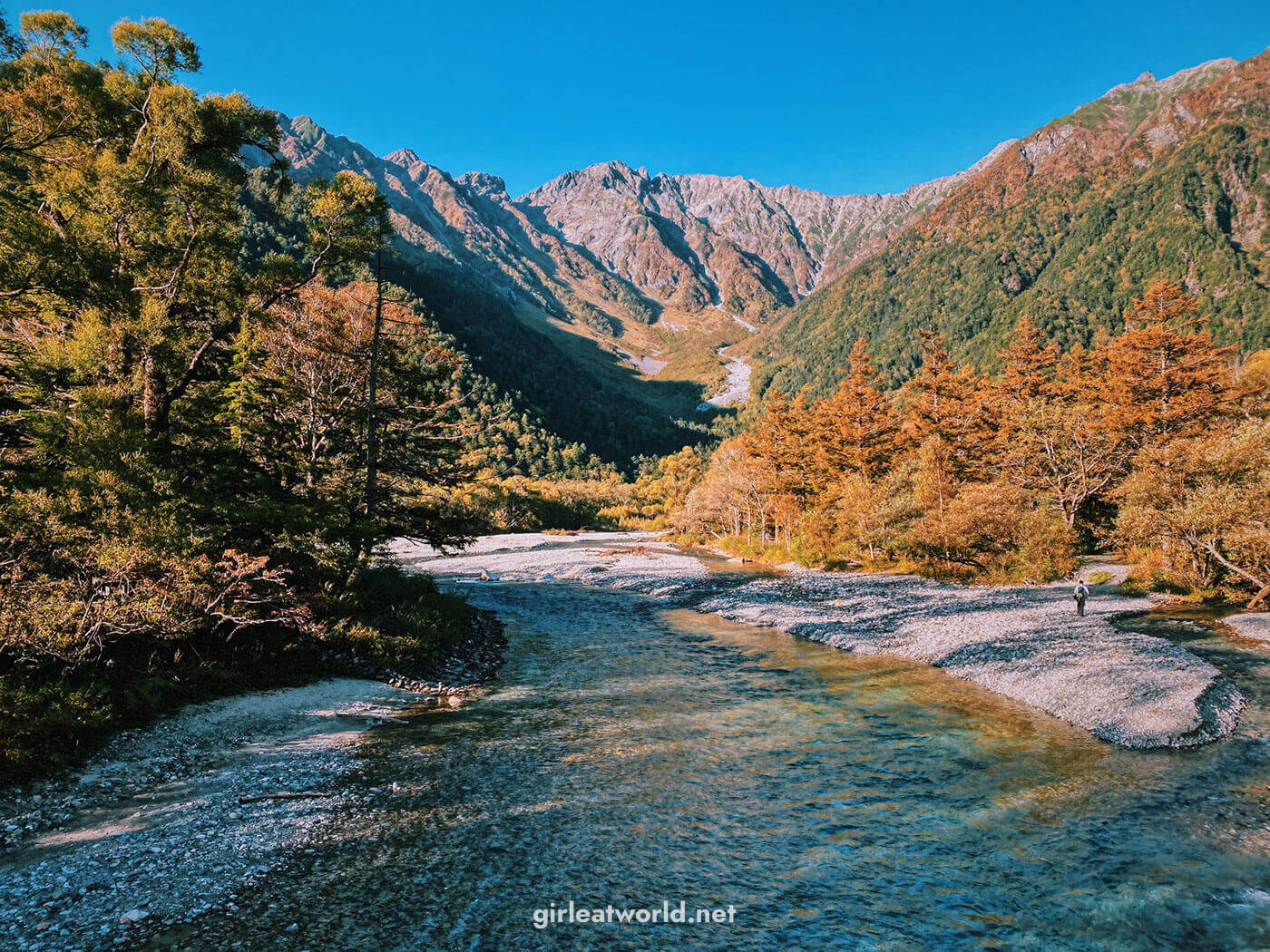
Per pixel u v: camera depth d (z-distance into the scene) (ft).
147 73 67.05
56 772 33.09
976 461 185.68
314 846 27.81
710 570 164.04
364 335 90.43
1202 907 23.94
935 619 87.15
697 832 29.68
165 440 60.29
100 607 40.32
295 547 60.08
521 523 378.32
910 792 34.40
